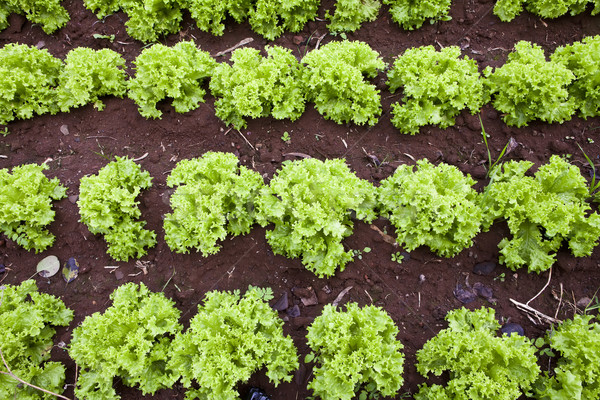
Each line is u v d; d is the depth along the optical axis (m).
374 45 1.39
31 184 1.17
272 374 0.99
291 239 1.09
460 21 1.41
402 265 1.15
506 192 1.11
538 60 1.23
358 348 0.99
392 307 1.12
